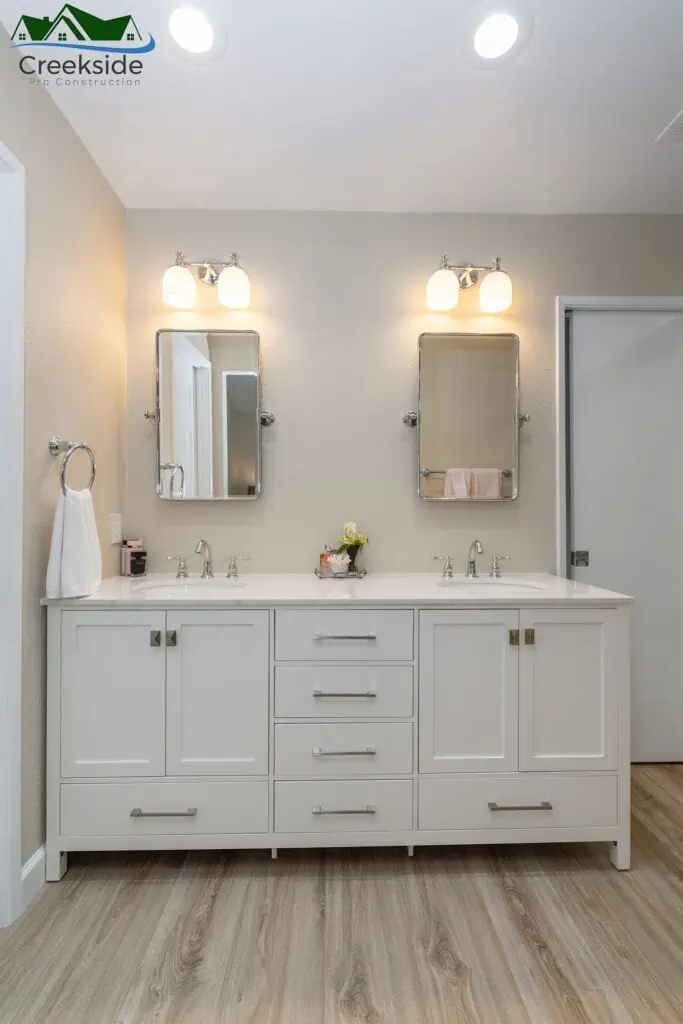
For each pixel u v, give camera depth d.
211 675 1.79
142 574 2.30
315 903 1.62
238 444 2.38
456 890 1.69
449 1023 1.24
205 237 2.41
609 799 1.83
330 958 1.42
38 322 1.70
